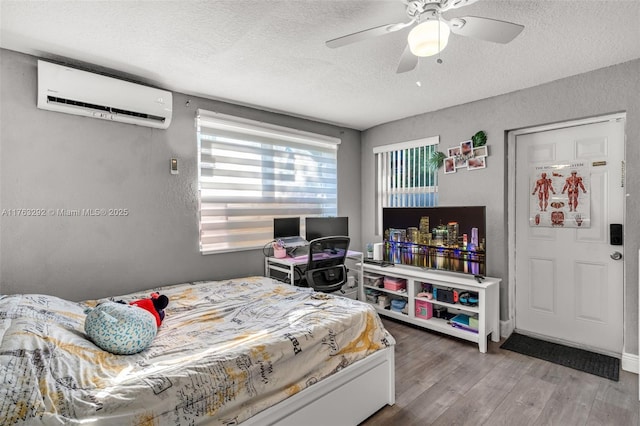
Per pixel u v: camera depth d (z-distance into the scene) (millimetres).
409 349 2865
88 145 2500
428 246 3342
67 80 2273
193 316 2012
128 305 1702
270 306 2162
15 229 2232
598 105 2561
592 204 2750
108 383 1195
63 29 1942
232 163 3297
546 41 2102
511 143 3154
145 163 2771
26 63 2250
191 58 2332
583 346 2822
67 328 1517
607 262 2689
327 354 1726
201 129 3104
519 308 3199
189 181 3023
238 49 2205
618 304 2643
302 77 2682
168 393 1208
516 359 2656
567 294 2904
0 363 1065
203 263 3115
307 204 3930
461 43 2127
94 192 2529
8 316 1449
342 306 2109
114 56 2295
